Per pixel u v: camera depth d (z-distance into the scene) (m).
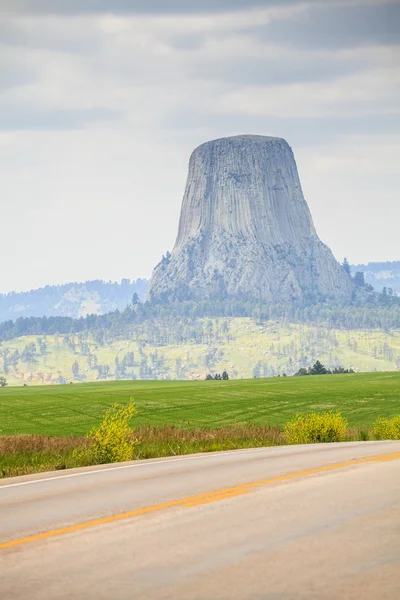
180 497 33.44
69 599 18.58
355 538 24.22
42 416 166.62
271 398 193.50
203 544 23.86
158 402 189.62
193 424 151.12
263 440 75.50
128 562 21.86
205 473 42.69
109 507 31.52
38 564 21.92
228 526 26.56
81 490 37.59
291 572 20.41
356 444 62.56
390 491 33.28
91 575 20.62
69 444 69.50
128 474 44.34
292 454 52.97
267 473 41.00
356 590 18.77
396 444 60.47
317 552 22.47
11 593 19.11
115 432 57.72
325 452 53.31
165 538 24.88
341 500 31.25
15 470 52.12
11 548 24.09
